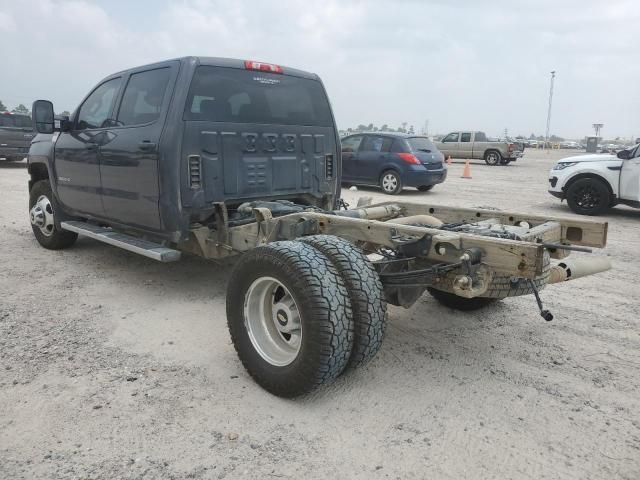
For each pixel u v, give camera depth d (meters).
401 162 13.37
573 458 2.74
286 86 5.26
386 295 3.64
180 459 2.70
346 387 3.43
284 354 3.34
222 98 4.72
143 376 3.53
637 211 11.47
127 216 5.10
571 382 3.54
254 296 3.41
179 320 4.48
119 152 4.98
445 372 3.65
